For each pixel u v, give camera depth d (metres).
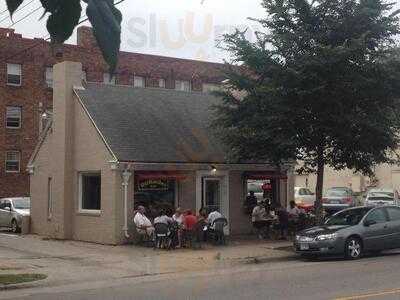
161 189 21.89
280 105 18.33
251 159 21.23
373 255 17.92
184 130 23.61
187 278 13.71
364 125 18.14
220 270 15.12
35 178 25.70
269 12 18.84
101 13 1.95
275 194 25.22
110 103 23.09
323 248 16.59
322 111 18.50
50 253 18.66
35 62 42.91
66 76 23.11
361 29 18.31
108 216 20.88
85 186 22.83
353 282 12.04
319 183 19.91
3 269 15.24
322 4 18.30
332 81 17.98
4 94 41.91
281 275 13.59
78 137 22.80
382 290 10.91
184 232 19.61
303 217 22.89
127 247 19.92
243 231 23.92
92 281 13.68
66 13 1.97
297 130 19.03
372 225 17.33
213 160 22.75
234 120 19.98
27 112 42.75
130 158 20.75
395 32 18.36
